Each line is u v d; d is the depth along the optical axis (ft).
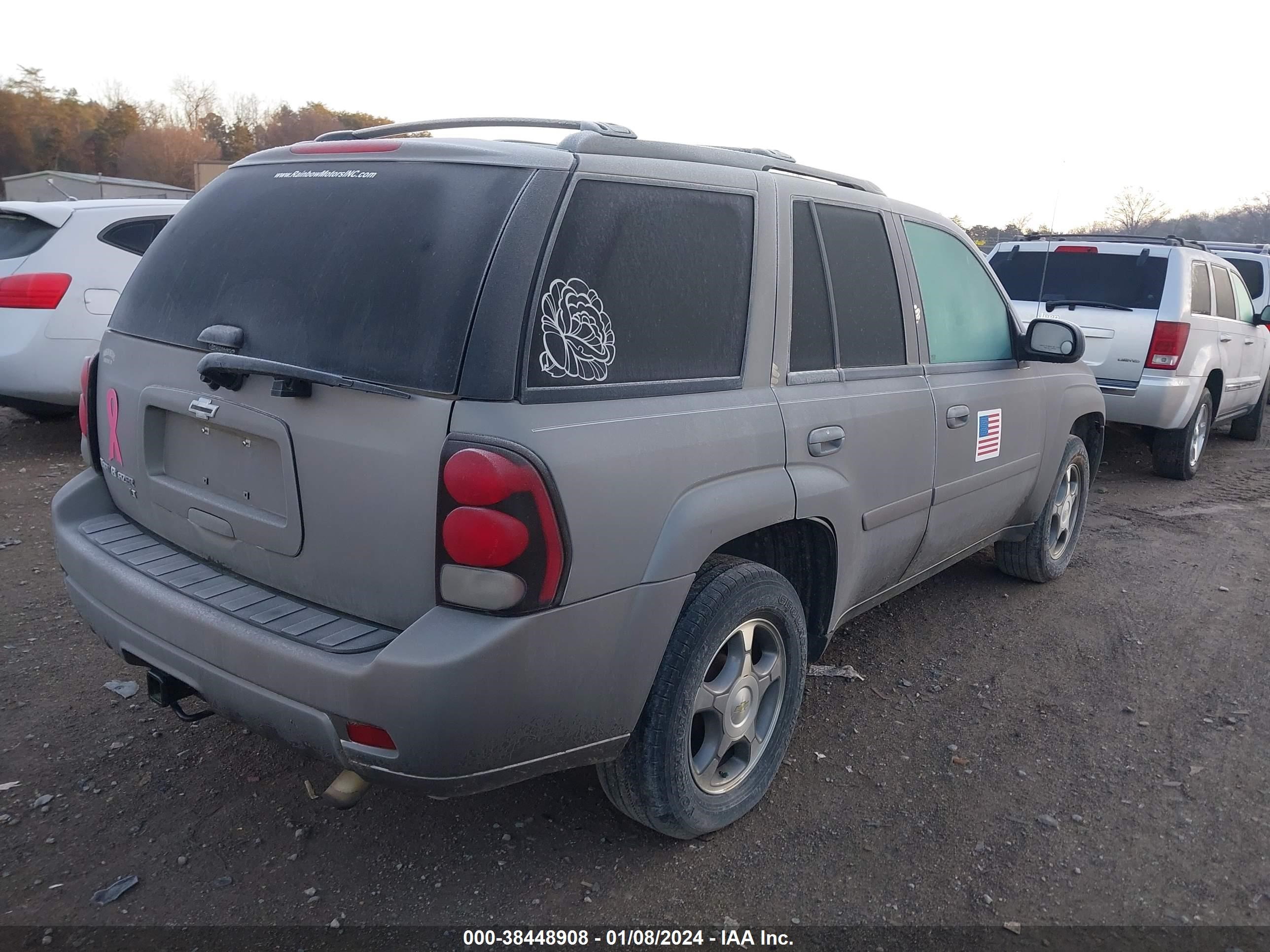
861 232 11.43
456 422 7.12
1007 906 8.90
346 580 7.80
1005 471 14.43
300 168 9.10
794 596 9.96
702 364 8.98
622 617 7.98
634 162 8.63
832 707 12.60
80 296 22.56
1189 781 11.16
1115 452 30.71
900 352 11.93
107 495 10.36
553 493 7.25
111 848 9.15
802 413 9.87
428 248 7.63
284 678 7.46
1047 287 26.76
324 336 7.79
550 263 7.68
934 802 10.52
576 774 10.77
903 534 12.12
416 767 7.27
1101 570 18.56
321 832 9.54
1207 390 26.94
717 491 8.74
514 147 8.23
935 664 14.07
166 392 8.89
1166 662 14.43
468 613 7.22
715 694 9.30
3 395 22.77
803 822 10.05
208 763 10.61
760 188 9.86
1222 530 21.84
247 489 8.41
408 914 8.48
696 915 8.62
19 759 10.50
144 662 8.68
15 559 16.42
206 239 9.27
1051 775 11.18
